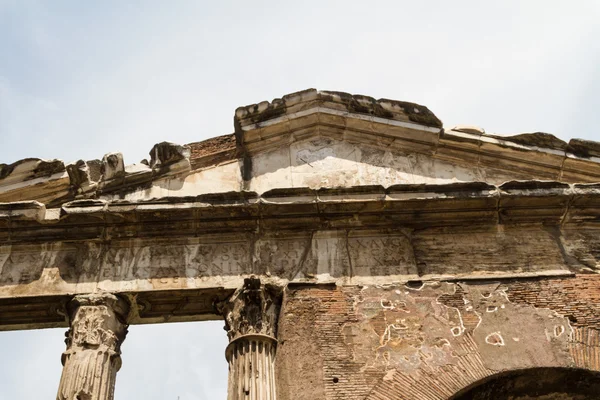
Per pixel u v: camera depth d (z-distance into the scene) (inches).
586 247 716.7
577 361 629.3
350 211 716.0
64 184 742.5
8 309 671.1
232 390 602.9
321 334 643.5
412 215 720.3
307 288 676.7
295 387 609.6
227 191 717.3
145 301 673.6
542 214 729.0
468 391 620.7
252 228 712.4
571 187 725.9
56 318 679.7
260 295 660.7
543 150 772.0
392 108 791.1
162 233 706.2
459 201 717.3
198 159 770.8
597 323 655.1
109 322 645.9
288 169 770.8
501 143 773.3
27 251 700.0
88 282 676.7
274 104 791.1
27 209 698.2
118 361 634.8
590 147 772.0
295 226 715.4
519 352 635.5
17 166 737.0
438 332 648.4
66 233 703.7
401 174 768.3
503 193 719.1
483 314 662.5
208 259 695.7
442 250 709.9
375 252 705.6
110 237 704.4
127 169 753.6
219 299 676.1
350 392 606.5
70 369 603.5
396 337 643.5
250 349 622.2
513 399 643.5
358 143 794.2
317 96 797.2
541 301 671.8
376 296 672.4
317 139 797.2
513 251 711.1
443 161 781.3
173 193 746.8
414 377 617.6
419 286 681.6
